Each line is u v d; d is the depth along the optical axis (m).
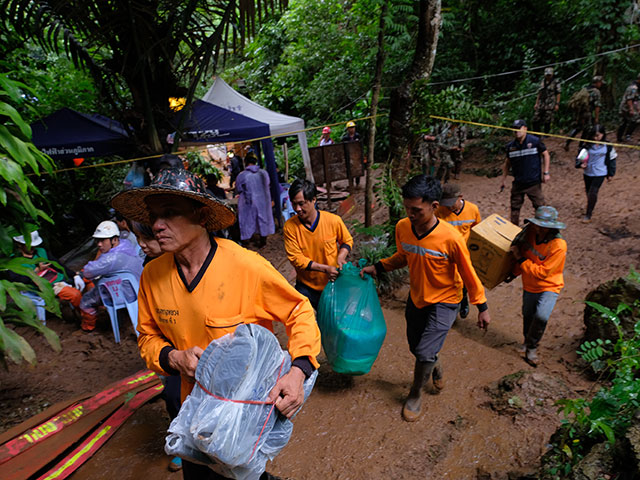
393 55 13.67
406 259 3.49
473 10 15.41
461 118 6.05
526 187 6.56
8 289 3.22
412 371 4.05
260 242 8.36
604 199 7.80
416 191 2.94
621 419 2.28
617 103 12.10
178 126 6.11
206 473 1.81
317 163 10.02
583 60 13.51
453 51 15.10
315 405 3.63
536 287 3.87
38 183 7.93
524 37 14.82
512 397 3.39
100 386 4.20
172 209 1.54
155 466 3.08
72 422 3.48
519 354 4.18
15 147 3.13
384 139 13.80
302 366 1.61
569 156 10.24
